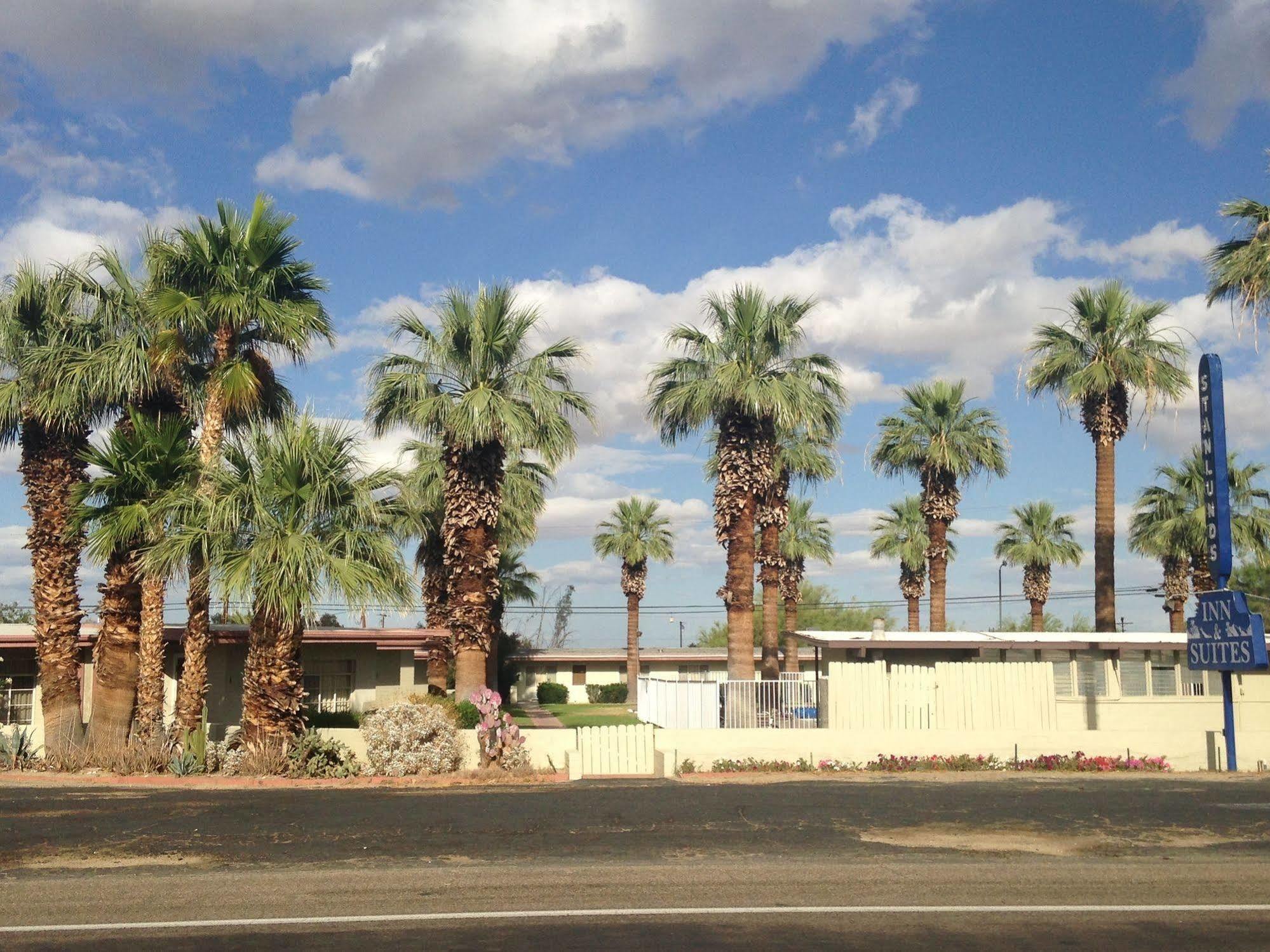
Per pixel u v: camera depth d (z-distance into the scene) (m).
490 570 26.28
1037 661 24.77
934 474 37.53
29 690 22.94
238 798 15.72
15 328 21.02
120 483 19.50
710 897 9.11
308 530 19.17
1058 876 10.05
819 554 52.56
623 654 61.12
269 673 19.23
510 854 11.04
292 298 22.41
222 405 20.97
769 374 27.89
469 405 25.02
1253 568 46.75
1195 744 21.61
